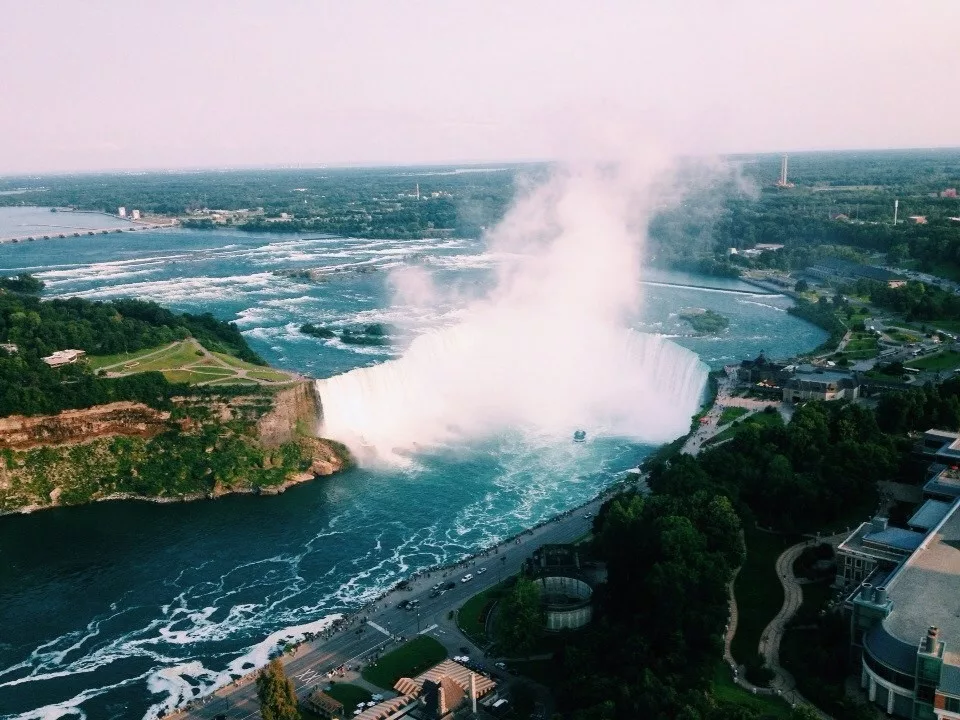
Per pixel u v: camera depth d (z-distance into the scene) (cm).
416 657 16988
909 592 14962
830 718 13950
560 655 16512
